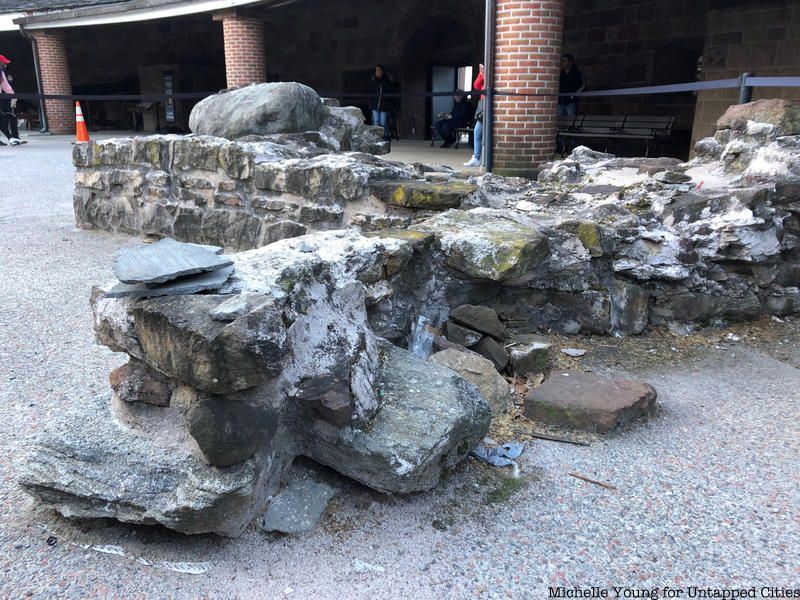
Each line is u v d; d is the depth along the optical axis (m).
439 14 15.59
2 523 2.05
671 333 3.73
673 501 2.19
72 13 17.89
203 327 1.81
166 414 2.04
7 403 2.85
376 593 1.79
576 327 3.64
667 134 11.12
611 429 2.61
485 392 2.77
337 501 2.15
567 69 11.23
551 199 4.43
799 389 3.04
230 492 1.84
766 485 2.28
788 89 9.41
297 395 2.07
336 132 6.60
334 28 18.22
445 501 2.18
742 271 3.85
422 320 3.20
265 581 1.83
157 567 1.88
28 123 23.06
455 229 3.47
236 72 14.48
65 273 5.07
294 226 5.00
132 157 6.12
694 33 11.19
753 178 4.06
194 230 5.77
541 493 2.24
